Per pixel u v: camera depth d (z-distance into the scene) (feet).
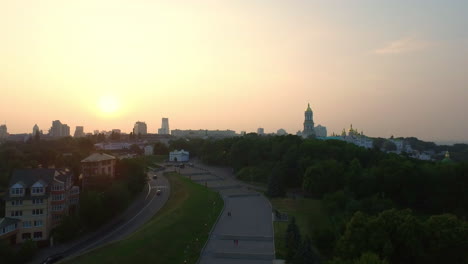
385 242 217.56
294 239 236.43
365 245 221.46
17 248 286.25
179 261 239.50
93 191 351.67
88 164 430.20
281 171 460.96
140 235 276.21
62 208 326.03
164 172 604.49
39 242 296.71
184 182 511.40
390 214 236.63
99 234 320.70
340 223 290.56
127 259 236.63
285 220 319.06
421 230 226.58
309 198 406.00
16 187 303.68
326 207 354.33
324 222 320.91
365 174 404.36
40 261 264.93
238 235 280.10
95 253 247.50
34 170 328.90
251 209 361.71
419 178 393.09
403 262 226.17
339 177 411.95
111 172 459.73
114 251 246.88
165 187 498.69
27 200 302.04
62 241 303.68
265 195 426.10
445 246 217.97
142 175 473.67
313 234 271.28
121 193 368.27
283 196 417.49
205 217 326.85
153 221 321.11
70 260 241.35
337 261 208.13
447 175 394.93
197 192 434.71
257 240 269.03
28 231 301.84
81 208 331.98
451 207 383.65
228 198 414.62
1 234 277.85
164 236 274.98
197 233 284.82
